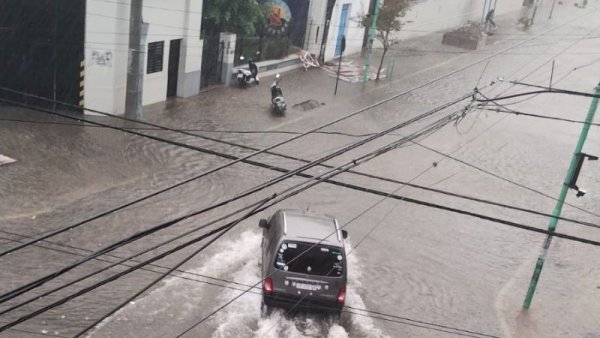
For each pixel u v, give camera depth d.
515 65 42.03
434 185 21.20
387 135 25.45
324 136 24.09
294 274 12.11
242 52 30.97
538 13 67.94
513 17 63.66
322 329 12.23
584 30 59.16
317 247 12.10
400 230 17.62
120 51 22.17
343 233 13.56
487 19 53.06
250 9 29.42
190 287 12.98
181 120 23.39
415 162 23.11
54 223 14.76
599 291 16.25
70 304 11.90
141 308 12.06
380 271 15.22
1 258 12.94
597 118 32.81
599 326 14.55
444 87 34.47
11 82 21.72
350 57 39.28
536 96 35.12
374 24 32.44
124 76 22.66
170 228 15.35
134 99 22.36
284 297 12.19
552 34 56.19
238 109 25.88
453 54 43.88
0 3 20.91
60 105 21.89
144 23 21.66
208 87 28.22
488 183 22.34
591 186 23.80
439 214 19.09
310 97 29.28
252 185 18.69
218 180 18.62
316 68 35.22
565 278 16.69
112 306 12.00
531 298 14.73
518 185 22.64
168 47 24.77
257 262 14.33
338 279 12.20
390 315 13.36
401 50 43.56
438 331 13.08
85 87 21.61
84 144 19.70
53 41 21.22
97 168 18.19
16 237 13.87
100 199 16.31
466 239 17.88
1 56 21.42
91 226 14.89
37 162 17.84
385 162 22.55
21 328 10.98
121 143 20.25
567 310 15.04
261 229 16.08
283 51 33.81
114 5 21.41
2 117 20.84
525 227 9.72
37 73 21.62
